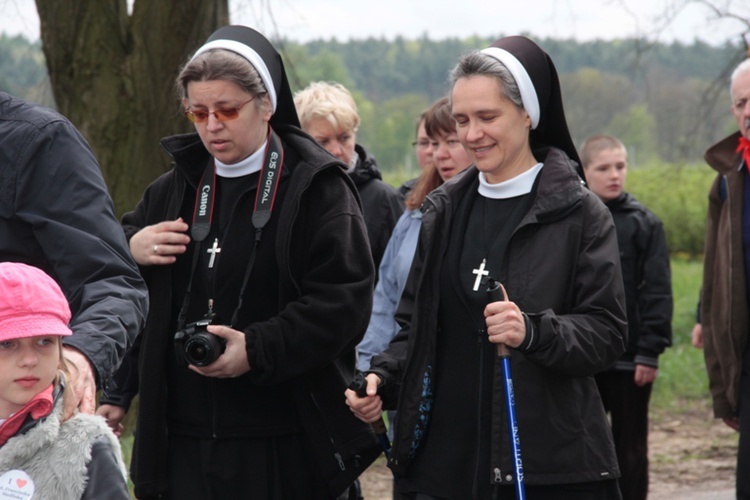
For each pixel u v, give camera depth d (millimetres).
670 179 29281
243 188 6617
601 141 11203
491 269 6285
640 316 10992
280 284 6484
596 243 6230
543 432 6047
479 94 6273
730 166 8711
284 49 14359
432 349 6375
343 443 6641
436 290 6414
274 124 6902
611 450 6262
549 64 6453
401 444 6398
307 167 6516
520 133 6355
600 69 63906
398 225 8383
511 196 6406
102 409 7094
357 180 9266
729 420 9102
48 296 4441
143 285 5312
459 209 6578
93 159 5406
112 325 4898
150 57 12867
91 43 12891
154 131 12969
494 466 6035
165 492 6621
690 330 23188
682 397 18578
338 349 6441
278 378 6332
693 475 13531
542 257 6199
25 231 5266
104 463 4355
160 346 6594
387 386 6641
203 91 6352
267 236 6484
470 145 6355
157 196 7008
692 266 35844
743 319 8500
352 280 6484
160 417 6578
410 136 87875
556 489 6102
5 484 4258
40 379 4379
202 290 6570
